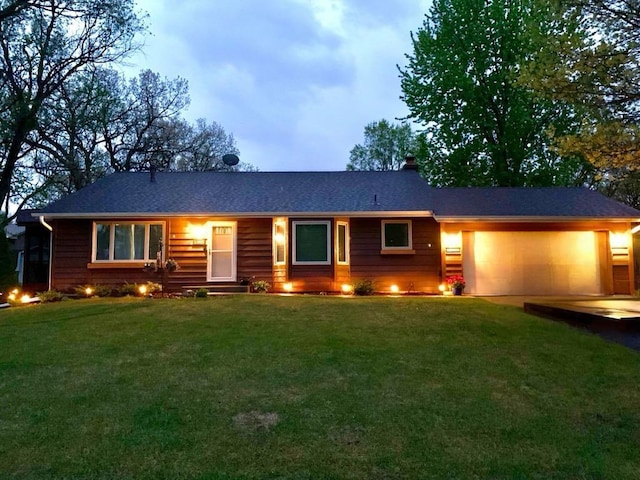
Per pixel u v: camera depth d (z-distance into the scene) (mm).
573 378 5586
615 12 7211
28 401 4812
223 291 13836
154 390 5117
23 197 24156
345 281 14078
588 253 14055
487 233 14078
